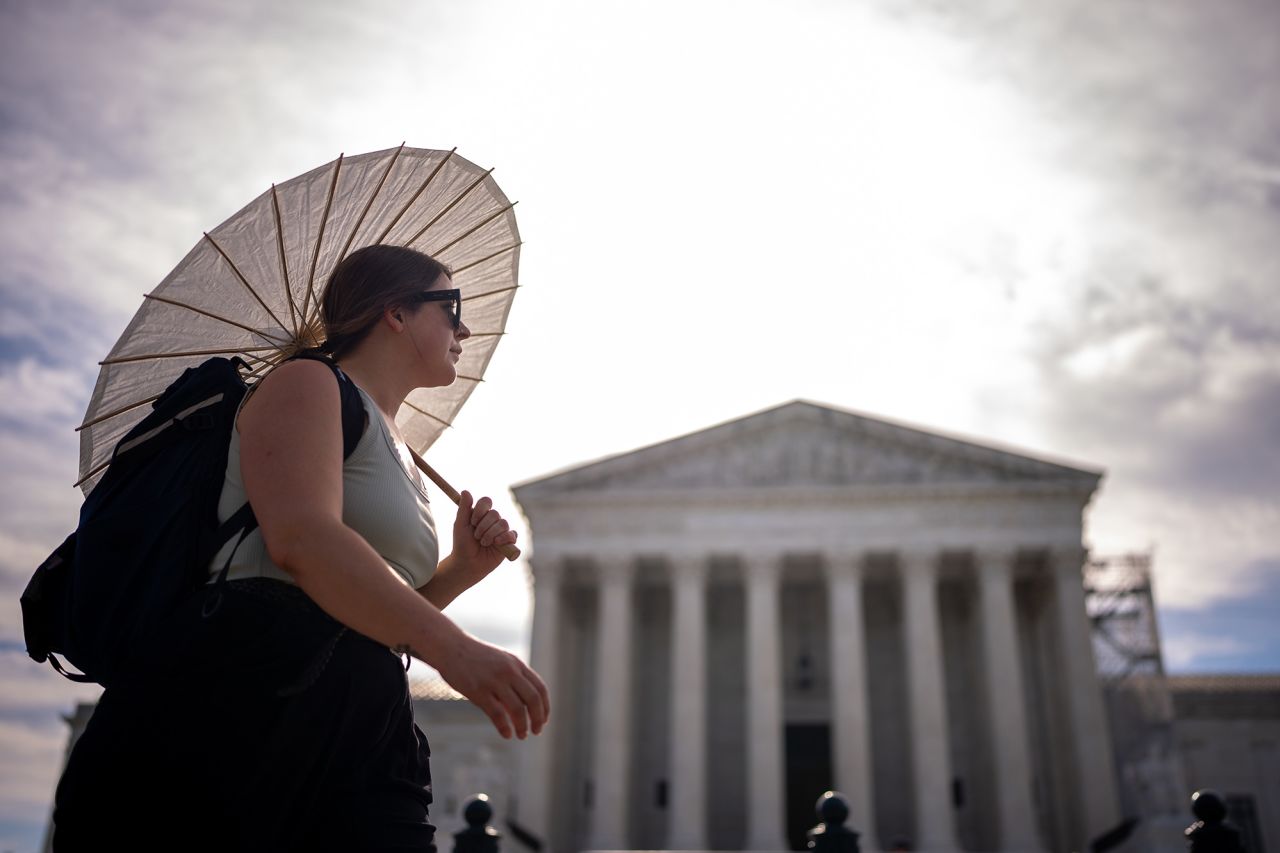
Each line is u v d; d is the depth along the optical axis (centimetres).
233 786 322
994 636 6838
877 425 7331
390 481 376
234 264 422
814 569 7544
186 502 354
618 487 7431
